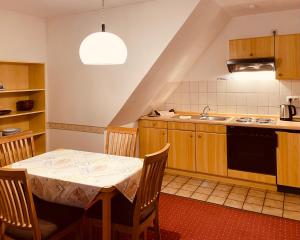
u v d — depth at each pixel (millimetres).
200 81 4695
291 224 2914
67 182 2127
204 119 4332
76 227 2264
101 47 2074
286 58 3727
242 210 3236
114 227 2191
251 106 4367
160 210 3248
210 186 3971
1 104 3779
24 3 3475
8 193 1876
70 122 4336
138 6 3525
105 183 2076
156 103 4816
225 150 4000
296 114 4066
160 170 2236
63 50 4215
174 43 3492
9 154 2873
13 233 2002
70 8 3717
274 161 3701
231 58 4016
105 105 3980
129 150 3137
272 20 4031
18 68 3963
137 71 3648
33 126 4176
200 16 3426
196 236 2723
